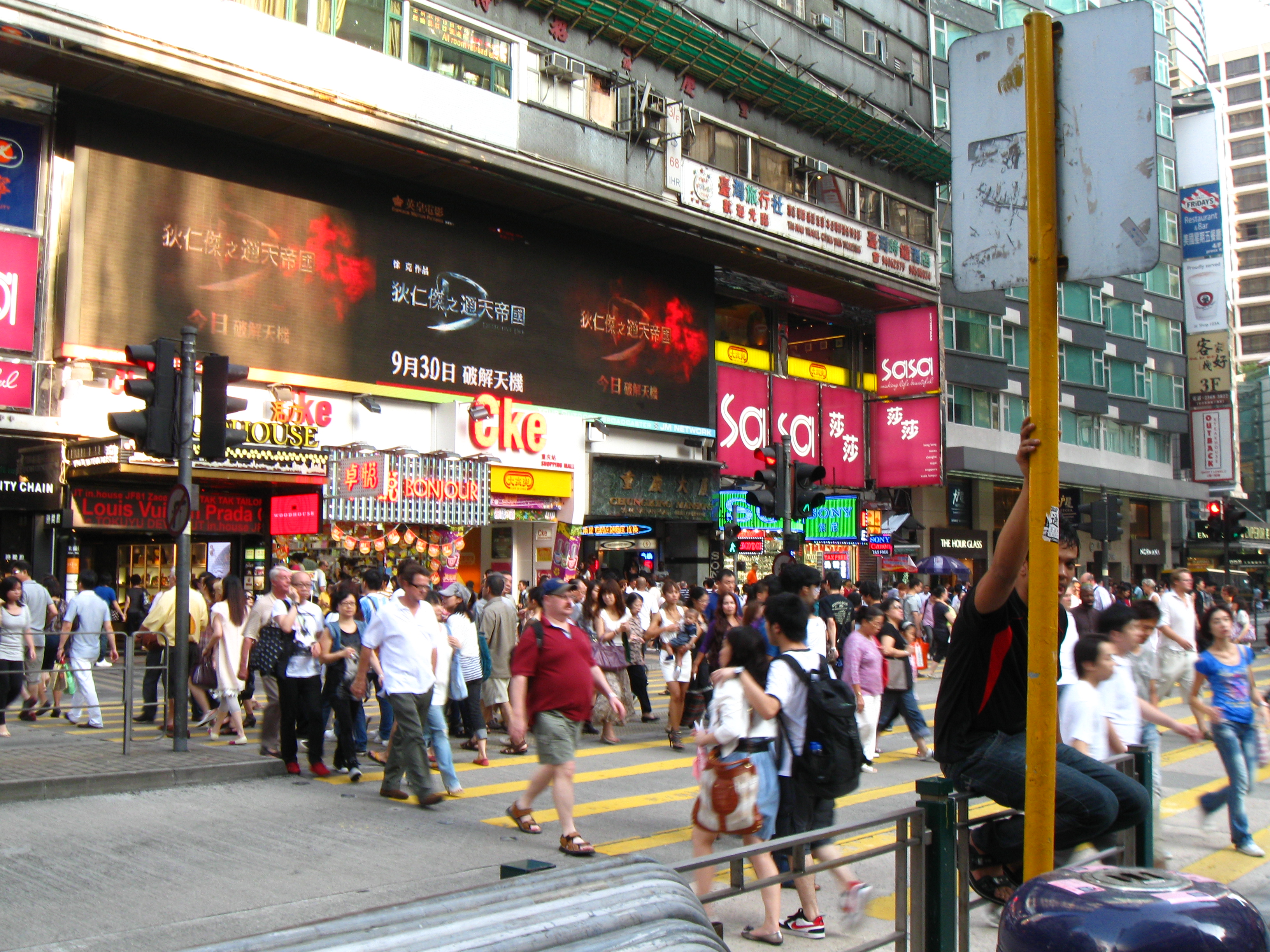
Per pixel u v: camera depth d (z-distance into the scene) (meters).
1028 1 37.88
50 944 4.82
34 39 15.14
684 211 23.89
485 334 22.17
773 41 27.53
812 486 13.73
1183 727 6.55
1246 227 82.44
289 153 19.31
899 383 31.45
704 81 25.81
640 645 12.83
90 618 11.09
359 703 9.85
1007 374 35.59
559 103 21.88
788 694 4.99
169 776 8.44
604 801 8.47
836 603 11.31
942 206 34.41
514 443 21.95
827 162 29.30
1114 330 41.34
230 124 18.11
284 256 19.14
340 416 19.97
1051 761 3.15
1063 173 3.31
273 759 9.16
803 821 4.97
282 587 9.36
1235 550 49.50
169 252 17.69
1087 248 3.23
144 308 17.34
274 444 17.34
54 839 6.77
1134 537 44.16
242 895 5.66
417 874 6.16
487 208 22.41
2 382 16.06
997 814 4.00
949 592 27.70
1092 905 2.40
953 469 32.53
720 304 28.48
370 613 9.27
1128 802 4.05
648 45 24.05
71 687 10.30
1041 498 3.20
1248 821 7.43
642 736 11.90
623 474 24.50
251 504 18.89
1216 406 44.56
